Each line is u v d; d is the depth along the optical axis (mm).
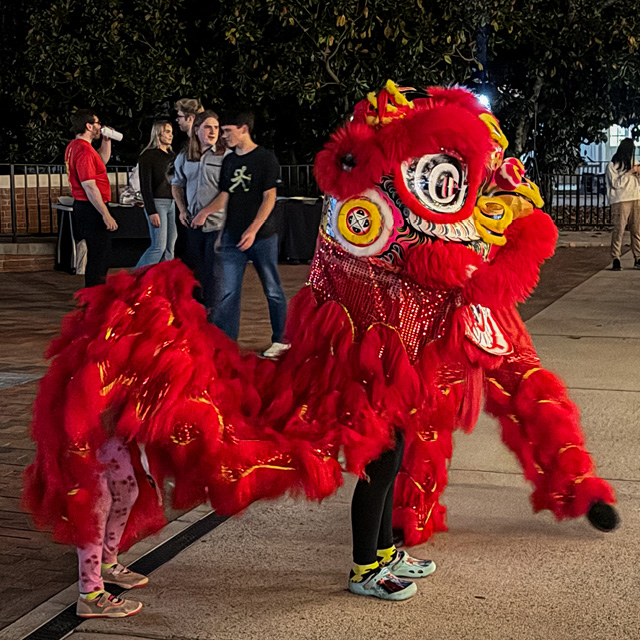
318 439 3203
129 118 18750
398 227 3344
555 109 20812
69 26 17984
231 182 7176
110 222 9070
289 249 14359
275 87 17109
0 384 6828
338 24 16328
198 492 3186
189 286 3242
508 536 4094
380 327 3371
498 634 3209
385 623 3301
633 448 5293
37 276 13367
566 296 11148
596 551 3920
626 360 7535
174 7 17125
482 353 3551
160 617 3357
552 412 3838
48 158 19156
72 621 3330
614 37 18297
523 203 3500
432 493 3986
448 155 3314
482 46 18359
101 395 3064
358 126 3389
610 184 13625
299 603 3463
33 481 3223
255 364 3463
